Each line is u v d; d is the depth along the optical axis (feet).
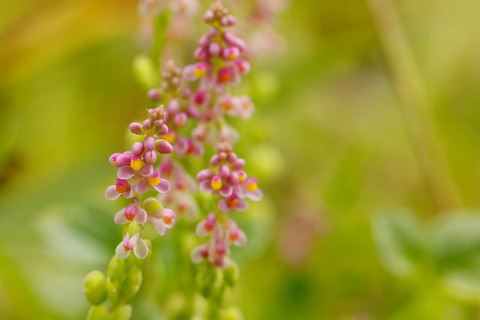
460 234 0.79
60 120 1.15
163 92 0.64
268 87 0.81
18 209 0.98
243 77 0.86
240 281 0.92
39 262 0.92
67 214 0.77
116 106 1.17
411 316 0.81
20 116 1.12
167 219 0.58
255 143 0.79
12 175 1.09
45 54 1.07
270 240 0.92
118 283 0.60
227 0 0.79
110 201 0.79
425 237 0.80
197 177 0.60
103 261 0.76
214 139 0.65
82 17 1.06
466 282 0.78
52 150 1.13
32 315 0.83
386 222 0.80
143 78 0.70
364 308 0.94
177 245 0.68
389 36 1.08
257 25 0.82
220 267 0.62
